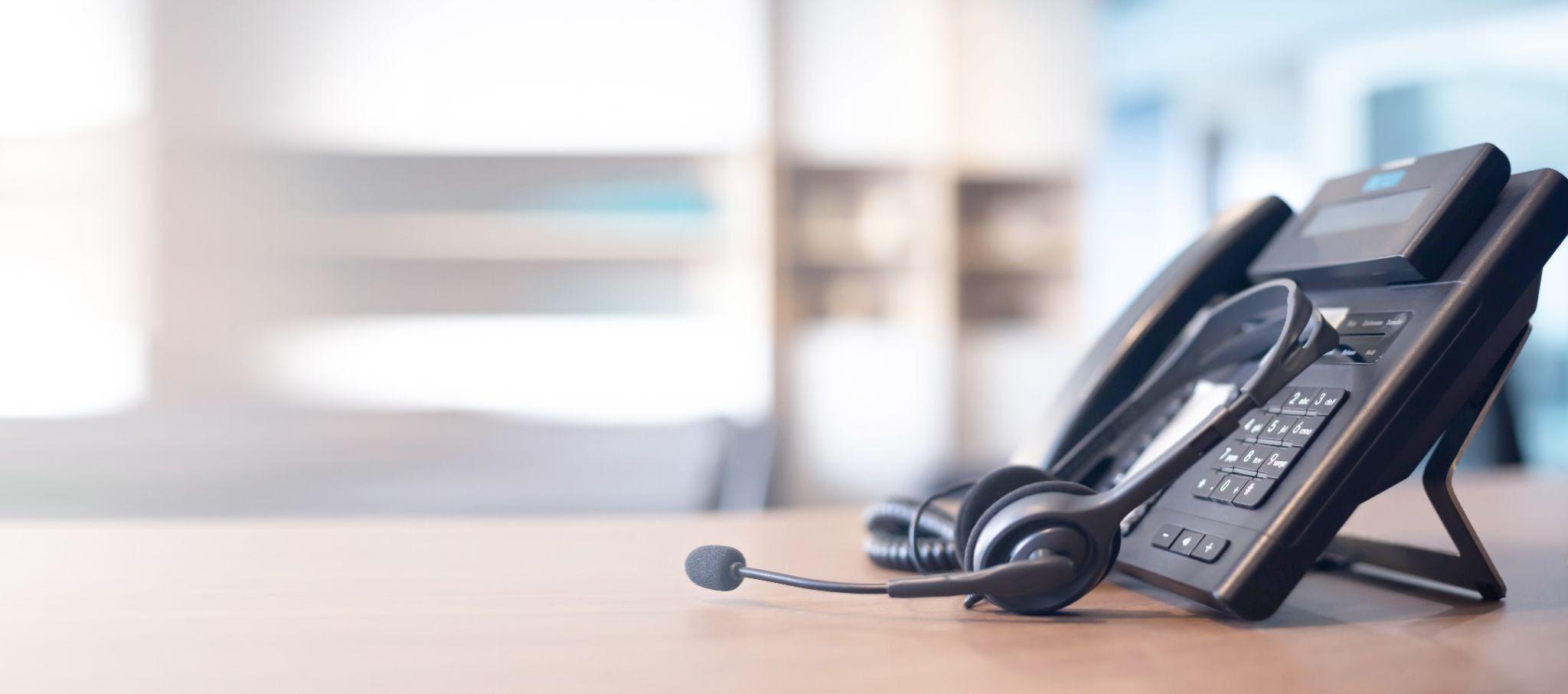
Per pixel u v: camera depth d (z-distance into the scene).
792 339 5.09
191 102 4.84
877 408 5.12
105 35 4.78
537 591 0.58
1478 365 0.49
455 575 0.64
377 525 0.92
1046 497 0.49
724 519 0.97
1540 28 4.91
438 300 5.05
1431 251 0.52
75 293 4.81
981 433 5.25
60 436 3.08
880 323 5.13
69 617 0.52
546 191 5.01
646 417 4.98
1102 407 0.69
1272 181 5.97
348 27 4.86
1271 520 0.48
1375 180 0.60
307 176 4.93
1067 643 0.44
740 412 4.97
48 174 4.78
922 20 5.11
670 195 5.00
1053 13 5.20
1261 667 0.40
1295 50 5.83
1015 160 5.20
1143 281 6.43
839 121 5.09
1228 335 0.64
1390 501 0.99
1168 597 0.55
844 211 5.16
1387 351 0.50
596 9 4.92
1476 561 0.53
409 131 4.89
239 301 4.90
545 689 0.38
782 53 5.07
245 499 2.37
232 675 0.41
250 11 4.83
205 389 4.89
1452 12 5.20
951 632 0.47
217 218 4.88
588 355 4.98
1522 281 0.50
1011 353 5.26
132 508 2.63
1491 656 0.42
